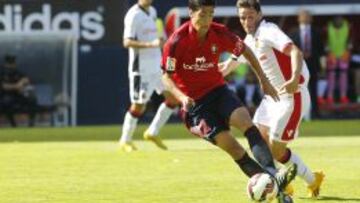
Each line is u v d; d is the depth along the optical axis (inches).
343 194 1190.3
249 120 1018.7
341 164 1536.7
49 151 1844.2
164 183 1321.4
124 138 1833.2
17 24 2605.8
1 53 2613.2
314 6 2655.0
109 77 2623.0
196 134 1042.1
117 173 1449.3
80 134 2341.3
